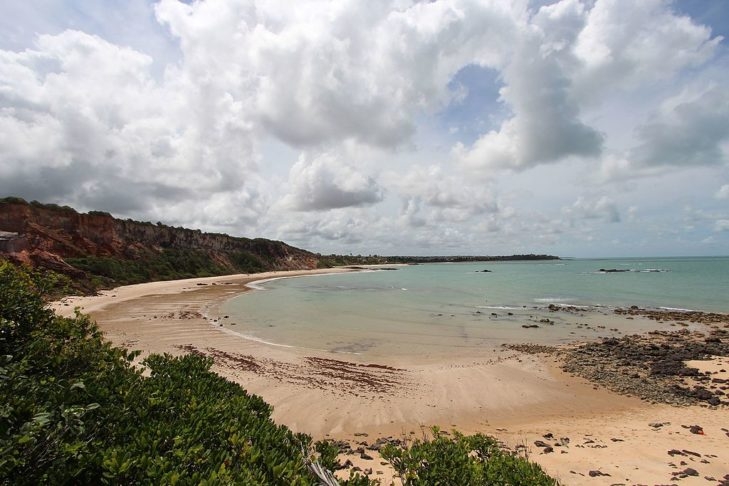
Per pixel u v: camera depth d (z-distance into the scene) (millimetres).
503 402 14086
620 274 91312
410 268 173875
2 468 2570
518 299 46188
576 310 36594
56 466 2873
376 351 21078
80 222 64750
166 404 4402
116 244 71125
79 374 4500
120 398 4203
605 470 8156
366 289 62094
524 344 23172
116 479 2898
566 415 13086
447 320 31172
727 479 7758
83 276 46531
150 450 3391
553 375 17203
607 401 14398
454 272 124500
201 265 90938
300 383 14820
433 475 4934
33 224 57062
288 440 4730
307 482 3535
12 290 5043
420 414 12750
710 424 11992
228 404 4910
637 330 27484
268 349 20250
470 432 11367
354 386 14891
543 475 5441
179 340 21469
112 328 24297
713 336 25219
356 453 9281
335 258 196250
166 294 48562
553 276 89438
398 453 5461
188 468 3334
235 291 56719
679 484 7484
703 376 16891
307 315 33312
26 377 3793
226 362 17062
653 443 10148
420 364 18656
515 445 10000
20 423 3023
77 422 3064
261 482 3193
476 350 21625
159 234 90875
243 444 3857
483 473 5117
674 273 91875
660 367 18172
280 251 139375
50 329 5086
